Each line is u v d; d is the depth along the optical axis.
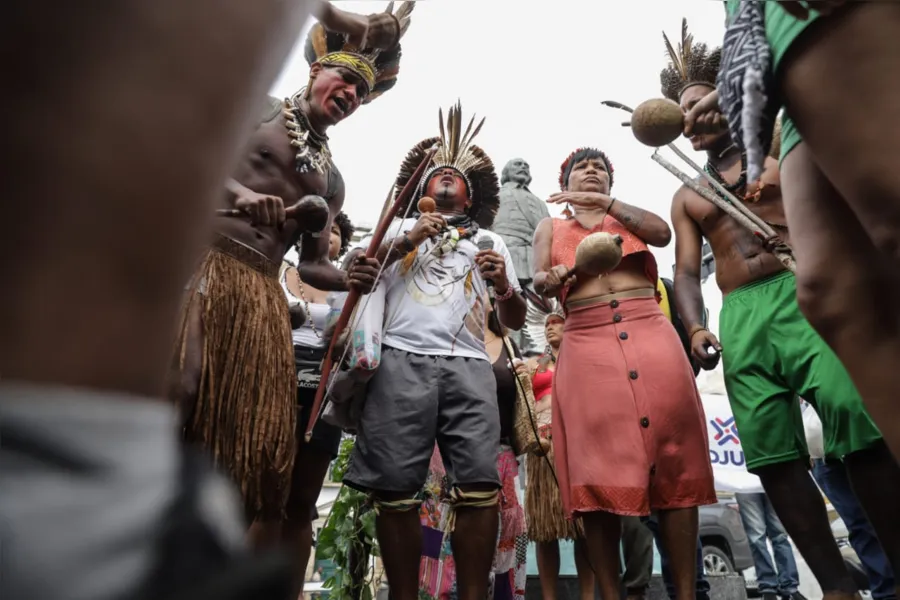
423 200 3.37
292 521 3.34
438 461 4.32
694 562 3.15
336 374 3.05
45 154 0.46
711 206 3.48
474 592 2.96
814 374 2.98
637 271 3.52
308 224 2.60
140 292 0.49
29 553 0.41
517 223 7.52
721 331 3.38
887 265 1.61
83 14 0.48
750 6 1.46
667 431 3.22
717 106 1.96
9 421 0.43
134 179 0.48
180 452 0.51
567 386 3.42
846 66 1.27
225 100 0.52
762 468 3.18
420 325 3.16
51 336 0.46
